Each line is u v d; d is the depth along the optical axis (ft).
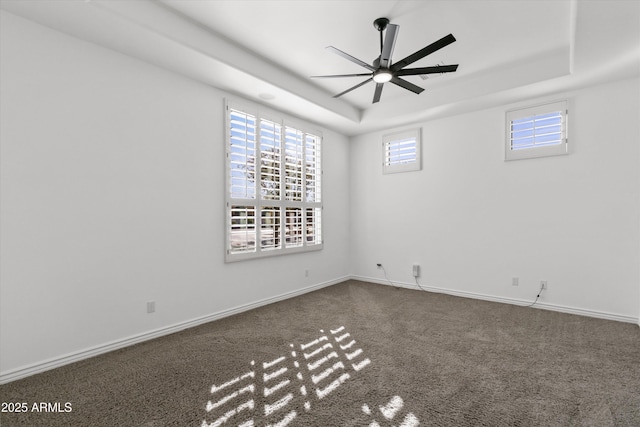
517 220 12.37
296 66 10.93
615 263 10.52
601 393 6.15
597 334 9.23
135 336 8.79
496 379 6.70
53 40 7.46
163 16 7.77
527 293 12.17
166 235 9.57
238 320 10.76
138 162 8.93
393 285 15.94
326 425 5.28
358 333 9.49
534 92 11.42
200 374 7.02
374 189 16.65
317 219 15.33
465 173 13.65
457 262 13.89
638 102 10.13
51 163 7.38
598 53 8.63
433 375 6.90
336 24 8.53
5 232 6.76
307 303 12.84
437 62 10.69
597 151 10.79
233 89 11.12
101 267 8.18
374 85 12.62
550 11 7.97
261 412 5.64
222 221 11.16
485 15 8.14
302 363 7.54
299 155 14.30
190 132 10.21
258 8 7.84
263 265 12.71
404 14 8.09
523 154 12.15
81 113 7.86
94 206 8.07
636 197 10.21
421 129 14.93
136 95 8.91
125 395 6.19
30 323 7.06
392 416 5.49
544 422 5.30
